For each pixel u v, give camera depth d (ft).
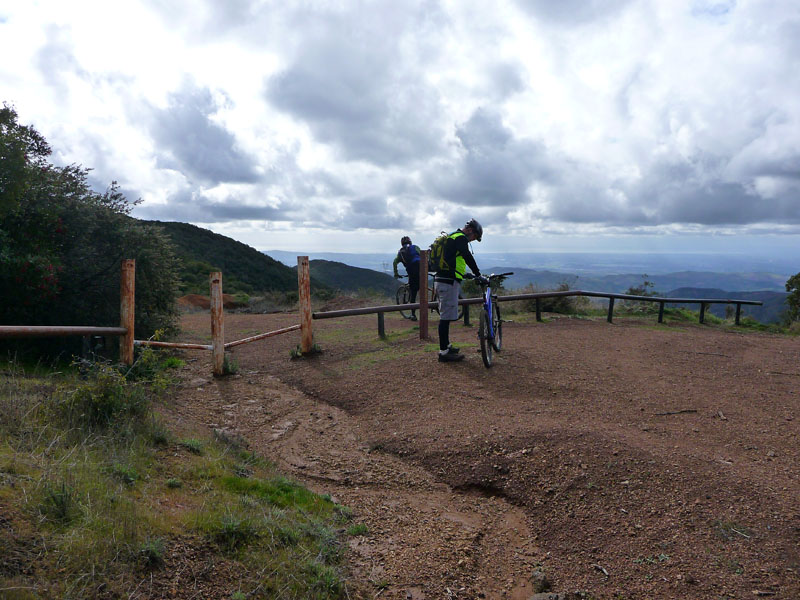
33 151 27.25
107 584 8.07
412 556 11.42
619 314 48.65
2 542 8.09
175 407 19.86
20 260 24.41
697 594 10.13
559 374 23.85
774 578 10.37
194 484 12.60
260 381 24.64
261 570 9.58
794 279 60.49
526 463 15.19
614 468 14.46
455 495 14.64
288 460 16.39
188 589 8.63
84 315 27.89
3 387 15.28
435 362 25.67
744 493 13.07
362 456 16.83
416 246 42.34
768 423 18.21
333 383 23.75
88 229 28.09
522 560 11.76
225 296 71.46
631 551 11.60
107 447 13.00
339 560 10.75
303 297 28.81
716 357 28.60
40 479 10.11
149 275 30.53
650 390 21.97
